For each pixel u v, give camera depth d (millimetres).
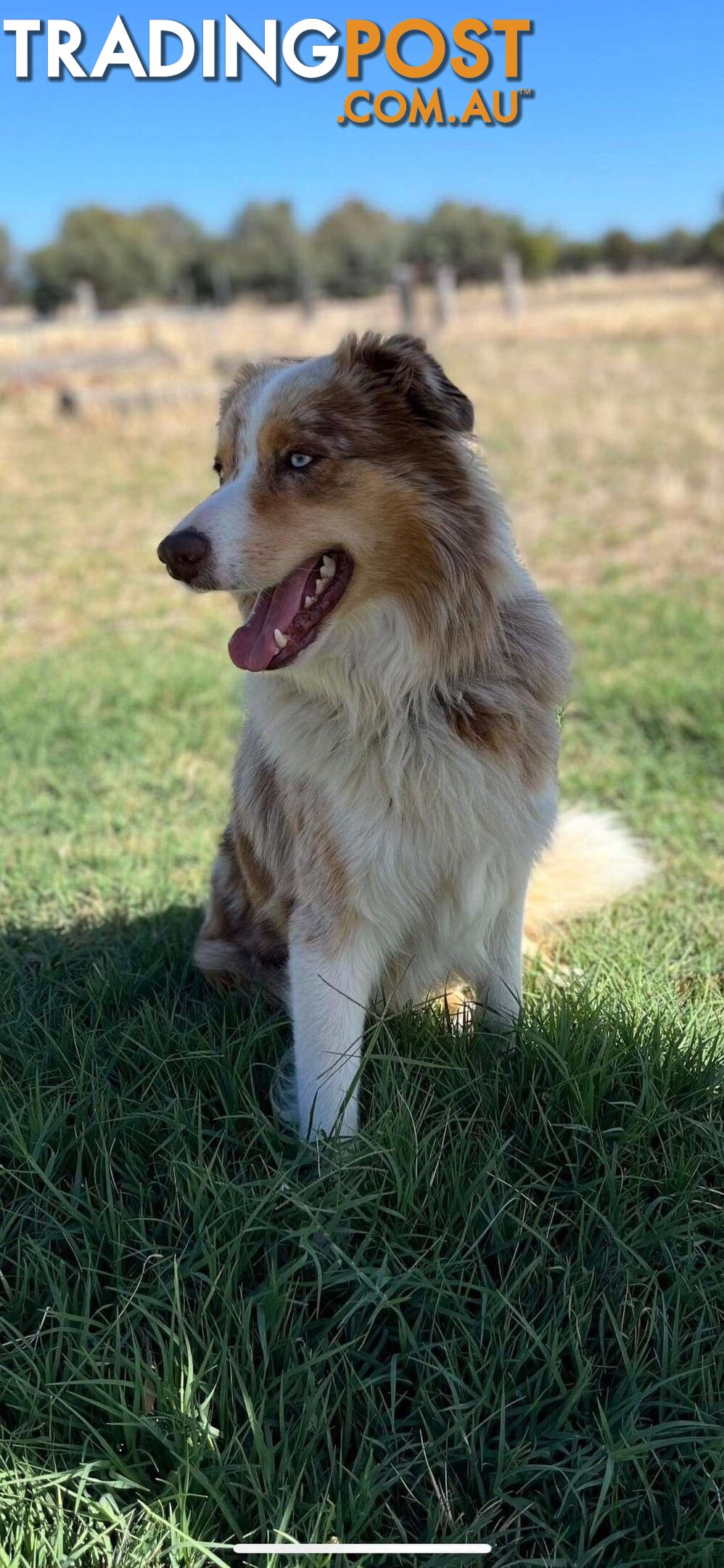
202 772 2336
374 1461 1131
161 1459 1132
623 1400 1143
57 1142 1330
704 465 4930
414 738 1325
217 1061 1401
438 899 1393
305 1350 1161
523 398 6594
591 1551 1074
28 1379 1159
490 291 14445
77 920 1769
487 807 1344
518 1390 1153
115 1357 1145
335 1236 1226
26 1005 1537
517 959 1465
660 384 6785
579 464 5109
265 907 1488
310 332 9836
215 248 18000
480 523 1331
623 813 2059
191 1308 1209
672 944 1688
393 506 1304
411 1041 1433
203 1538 1090
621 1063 1387
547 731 1378
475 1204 1250
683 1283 1202
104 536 4492
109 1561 1079
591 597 3424
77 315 11398
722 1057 1401
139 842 2021
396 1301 1175
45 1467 1121
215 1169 1306
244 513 1298
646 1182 1289
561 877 1729
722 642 2902
